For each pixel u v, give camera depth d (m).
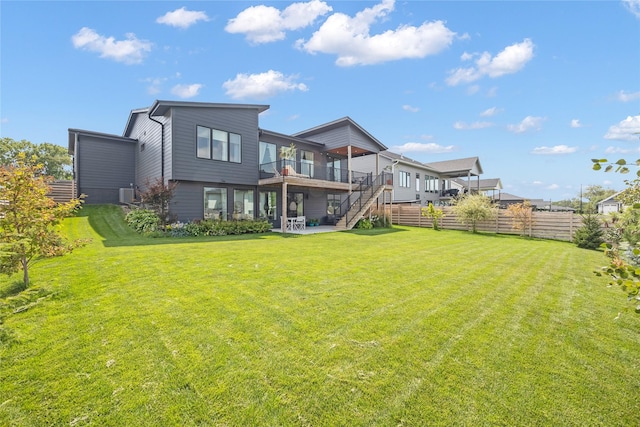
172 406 2.07
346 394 2.22
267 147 15.35
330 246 9.12
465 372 2.51
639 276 1.96
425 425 1.95
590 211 13.00
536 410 2.09
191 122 12.16
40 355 2.63
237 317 3.48
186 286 4.58
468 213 15.45
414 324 3.41
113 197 15.38
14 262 4.14
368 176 18.30
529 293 4.70
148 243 8.75
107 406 2.06
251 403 2.11
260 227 13.03
